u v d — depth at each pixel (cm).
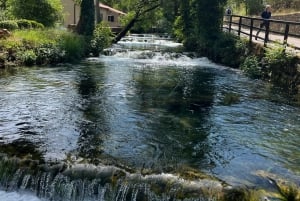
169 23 4356
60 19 3250
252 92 1438
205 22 2466
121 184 711
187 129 1003
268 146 898
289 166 787
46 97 1276
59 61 2061
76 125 1008
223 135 966
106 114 1111
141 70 1919
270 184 700
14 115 1071
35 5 2872
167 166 773
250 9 4366
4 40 1991
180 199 672
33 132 946
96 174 739
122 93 1372
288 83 1480
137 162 789
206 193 670
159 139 927
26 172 762
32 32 2278
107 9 5256
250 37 1977
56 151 836
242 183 700
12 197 732
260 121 1084
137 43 3397
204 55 2536
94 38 2553
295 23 1466
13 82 1486
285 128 1027
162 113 1140
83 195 727
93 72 1795
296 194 663
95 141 901
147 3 3366
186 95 1373
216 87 1523
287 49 1592
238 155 842
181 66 2109
